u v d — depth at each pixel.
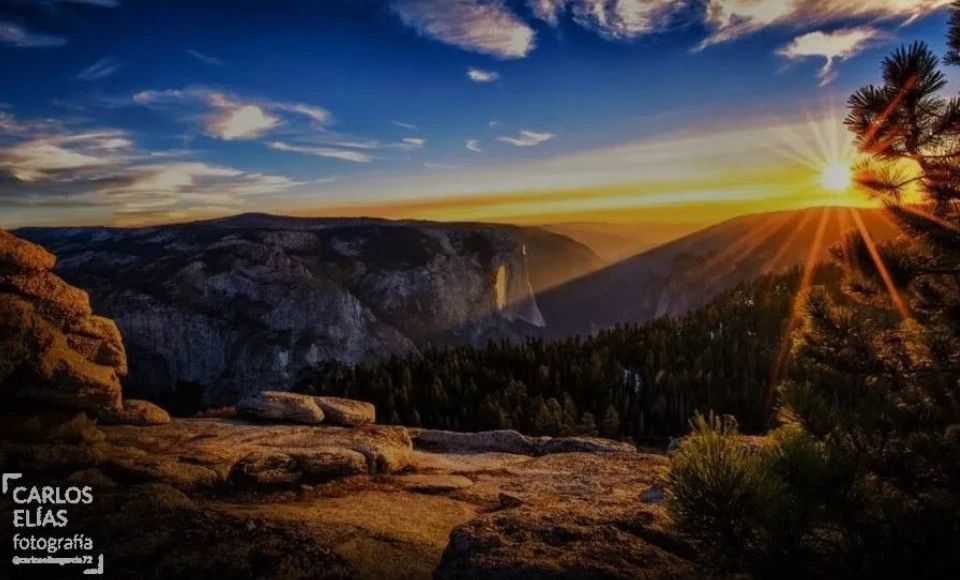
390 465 22.61
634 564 7.97
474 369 94.31
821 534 5.30
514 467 25.27
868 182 6.09
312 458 20.95
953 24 5.64
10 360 18.58
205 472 18.52
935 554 4.50
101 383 20.75
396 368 96.25
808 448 5.11
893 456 5.41
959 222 5.78
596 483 22.02
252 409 28.70
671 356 99.81
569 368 95.81
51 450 17.31
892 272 6.14
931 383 6.16
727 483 4.74
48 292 21.02
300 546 12.22
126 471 17.20
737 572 5.07
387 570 11.74
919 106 5.60
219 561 11.09
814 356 6.71
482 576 7.64
